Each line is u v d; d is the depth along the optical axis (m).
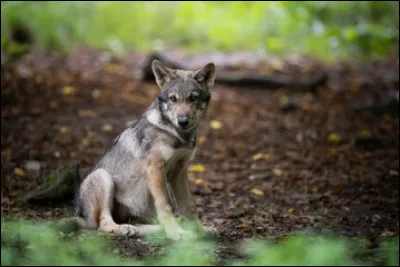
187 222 8.84
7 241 7.46
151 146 8.76
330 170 13.02
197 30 27.80
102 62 22.53
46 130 14.65
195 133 9.03
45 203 10.55
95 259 6.91
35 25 22.97
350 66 23.34
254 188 11.99
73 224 8.74
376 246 7.96
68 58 22.59
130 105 17.28
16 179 11.75
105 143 14.18
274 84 19.50
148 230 8.70
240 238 8.66
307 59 24.25
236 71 20.66
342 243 6.73
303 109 17.61
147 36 28.30
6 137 13.95
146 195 8.98
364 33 19.33
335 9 20.45
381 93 19.19
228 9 25.75
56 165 12.64
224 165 13.42
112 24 27.38
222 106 17.62
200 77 9.03
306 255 6.36
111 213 9.09
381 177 12.53
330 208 10.91
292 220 9.98
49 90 17.78
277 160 13.71
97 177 8.99
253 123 16.39
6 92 16.45
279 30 25.53
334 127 16.02
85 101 17.25
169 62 19.83
